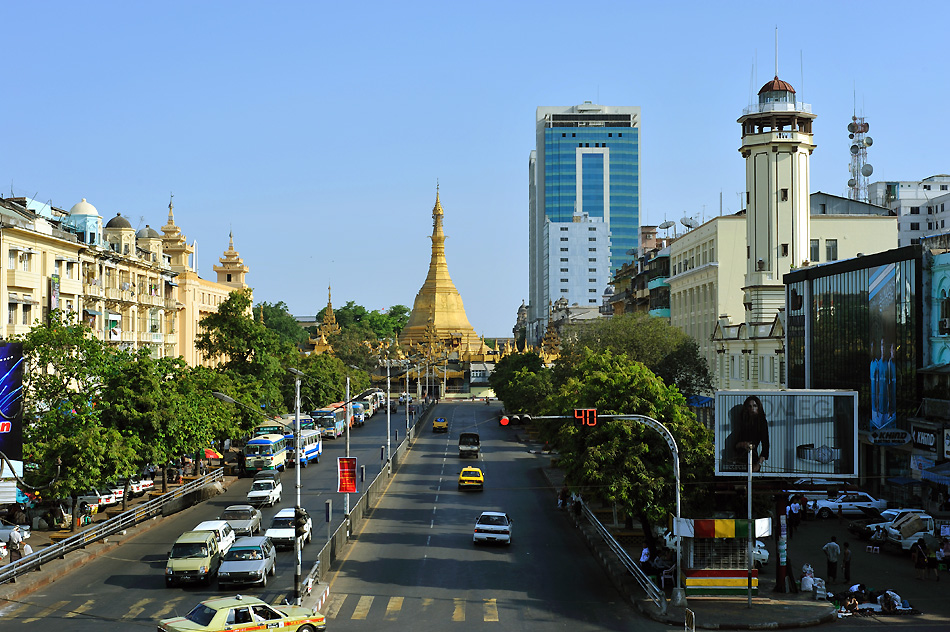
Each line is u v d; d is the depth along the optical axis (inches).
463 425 5433.1
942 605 1584.6
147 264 3941.9
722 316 3821.4
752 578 1642.5
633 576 1720.0
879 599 1560.0
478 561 1925.4
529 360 5674.2
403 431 4936.0
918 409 2282.2
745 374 3560.5
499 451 4037.9
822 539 2143.2
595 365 2405.3
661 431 1625.2
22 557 1764.3
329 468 3412.9
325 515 2416.3
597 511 2463.1
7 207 2970.0
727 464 1710.1
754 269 3464.6
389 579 1759.4
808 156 3472.0
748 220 3499.0
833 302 2765.7
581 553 2021.4
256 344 3732.8
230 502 2640.3
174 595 1590.8
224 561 1660.9
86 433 2064.5
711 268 3998.5
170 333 4298.7
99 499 2333.9
